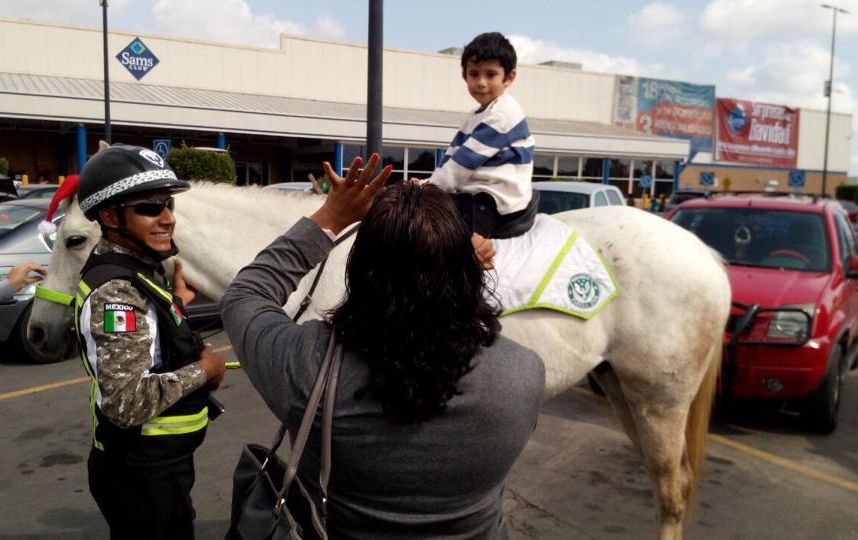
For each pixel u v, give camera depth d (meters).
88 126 19.80
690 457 3.21
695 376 3.04
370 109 5.80
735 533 3.59
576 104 33.97
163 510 2.07
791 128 43.91
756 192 7.90
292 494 1.40
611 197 10.63
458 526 1.30
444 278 1.22
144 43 23.86
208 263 2.93
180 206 2.91
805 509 3.87
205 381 2.02
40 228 2.81
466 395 1.22
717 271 3.12
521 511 3.79
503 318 2.83
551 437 4.90
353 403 1.24
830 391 4.88
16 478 4.09
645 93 36.44
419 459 1.23
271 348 1.34
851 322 5.43
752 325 4.81
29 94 17.66
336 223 1.61
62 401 5.46
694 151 39.28
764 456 4.63
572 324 2.91
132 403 1.84
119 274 1.94
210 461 4.35
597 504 3.88
